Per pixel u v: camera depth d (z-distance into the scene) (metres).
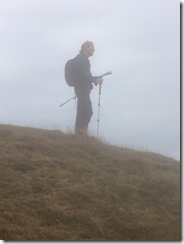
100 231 9.00
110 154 12.45
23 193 10.11
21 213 9.30
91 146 12.80
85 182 10.73
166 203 10.17
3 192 10.09
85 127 14.05
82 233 8.89
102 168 11.60
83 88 14.03
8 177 10.66
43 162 11.52
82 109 14.02
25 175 10.88
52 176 10.94
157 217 9.62
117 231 9.11
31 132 13.55
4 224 8.84
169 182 10.87
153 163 12.34
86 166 11.57
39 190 10.31
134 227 9.20
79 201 9.95
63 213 9.39
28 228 8.84
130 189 10.53
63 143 12.85
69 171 11.27
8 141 12.62
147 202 10.20
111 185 10.65
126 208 9.84
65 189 10.32
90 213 9.52
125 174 11.37
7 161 11.41
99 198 10.12
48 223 9.18
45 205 9.66
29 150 12.24
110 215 9.54
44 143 12.66
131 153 12.95
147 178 11.09
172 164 12.55
